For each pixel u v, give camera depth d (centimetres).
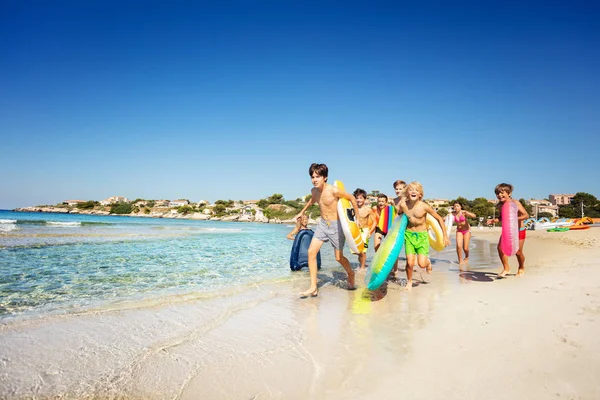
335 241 586
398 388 251
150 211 17238
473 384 248
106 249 1177
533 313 407
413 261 618
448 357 299
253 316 441
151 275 728
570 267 773
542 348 302
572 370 259
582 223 3195
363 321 418
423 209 615
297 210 15162
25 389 257
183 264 896
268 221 13950
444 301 506
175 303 498
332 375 278
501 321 385
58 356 315
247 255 1135
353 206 616
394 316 436
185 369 292
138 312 452
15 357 311
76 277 687
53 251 1064
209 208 17500
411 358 303
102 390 258
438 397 234
